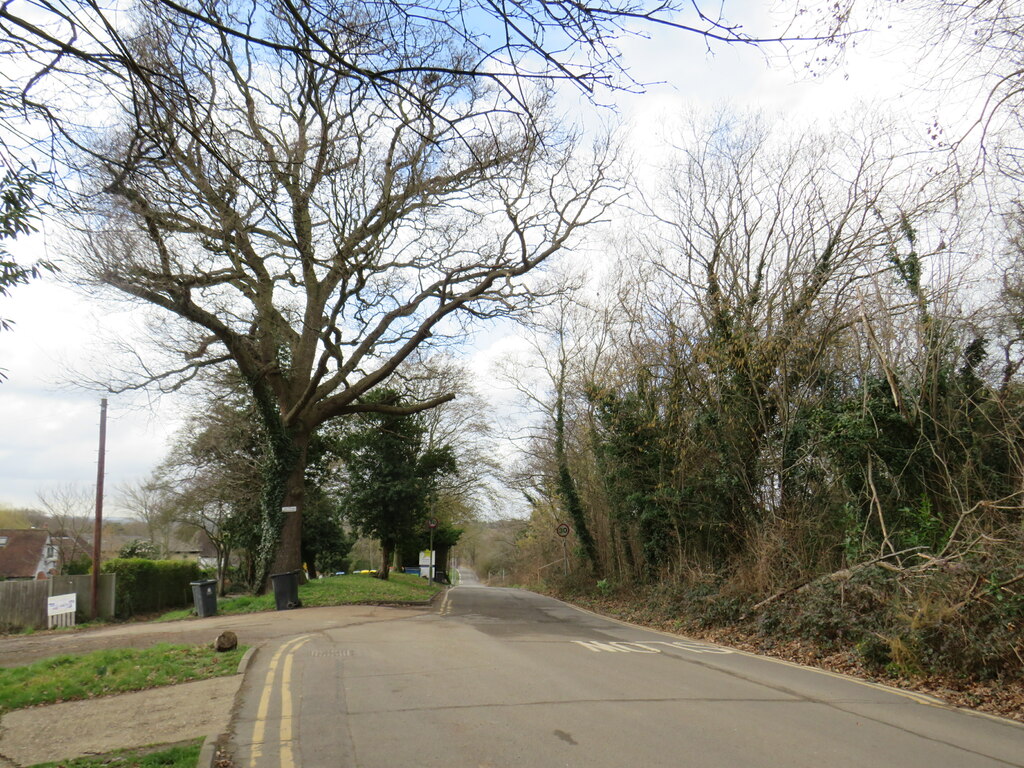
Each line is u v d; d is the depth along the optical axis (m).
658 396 23.39
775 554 17.41
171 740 7.22
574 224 23.56
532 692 9.04
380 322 24.39
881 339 16.22
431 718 7.69
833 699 9.15
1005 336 15.85
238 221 11.48
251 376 22.88
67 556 54.06
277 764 6.27
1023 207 12.95
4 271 6.46
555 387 31.92
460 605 25.47
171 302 19.34
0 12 5.65
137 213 10.77
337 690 9.16
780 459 18.67
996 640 10.10
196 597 21.25
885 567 13.09
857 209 17.77
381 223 19.33
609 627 18.67
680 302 21.38
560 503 38.34
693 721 7.61
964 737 7.32
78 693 9.52
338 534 43.03
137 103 6.54
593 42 5.59
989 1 7.98
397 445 38.44
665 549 24.08
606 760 6.24
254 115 9.89
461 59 6.31
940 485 15.58
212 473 35.12
